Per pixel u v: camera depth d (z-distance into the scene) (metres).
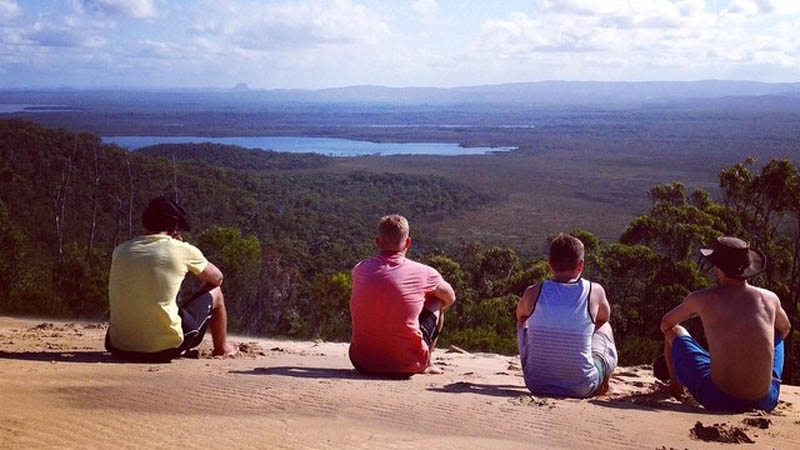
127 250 6.03
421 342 6.19
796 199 36.50
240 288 22.97
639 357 16.56
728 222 40.44
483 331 17.70
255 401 4.71
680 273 36.31
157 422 3.97
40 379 5.01
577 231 41.09
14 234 23.62
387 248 6.22
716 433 4.39
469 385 6.04
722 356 5.33
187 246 6.24
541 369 5.70
